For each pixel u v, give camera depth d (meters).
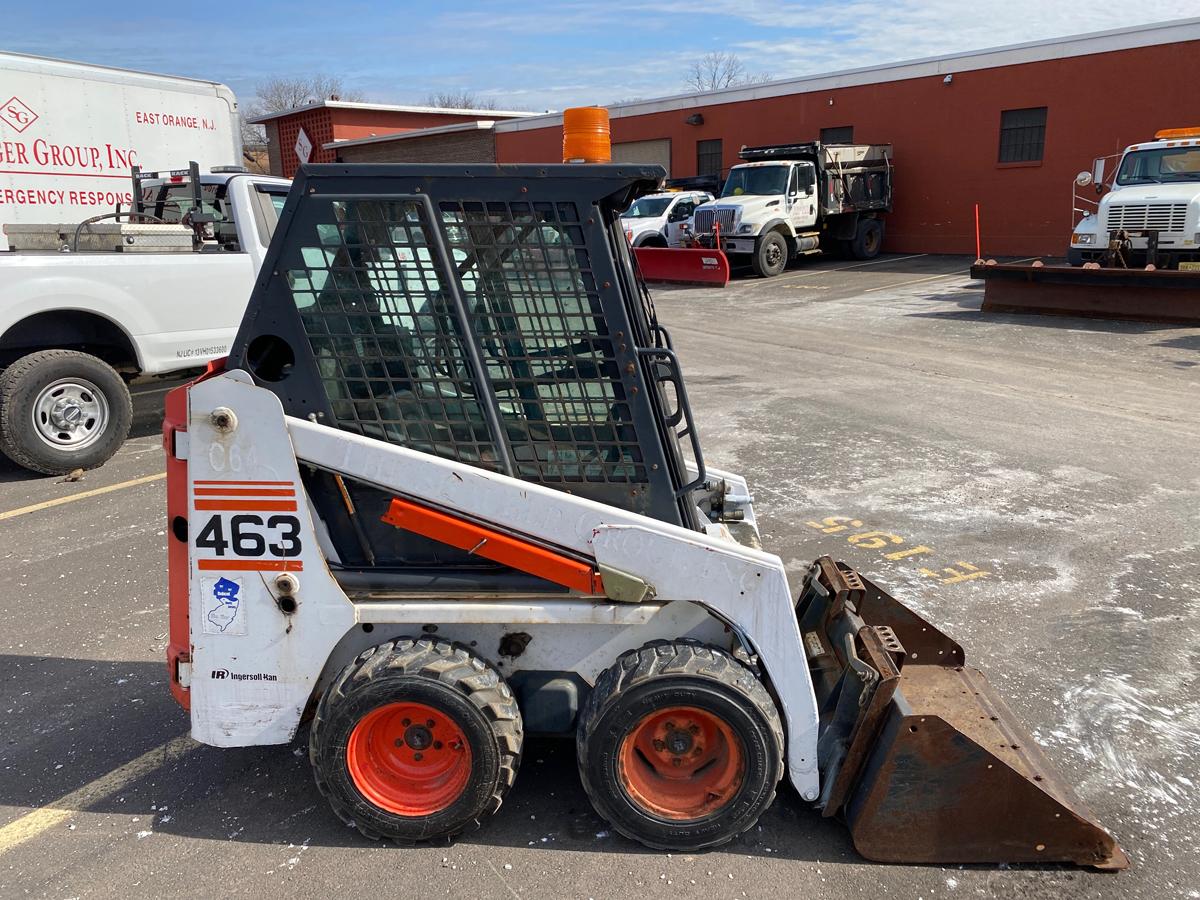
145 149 11.60
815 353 11.84
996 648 4.23
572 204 2.72
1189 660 4.11
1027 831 2.81
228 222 8.05
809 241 21.50
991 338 12.34
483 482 2.77
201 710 2.93
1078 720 3.65
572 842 2.98
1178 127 19.09
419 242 2.75
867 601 3.56
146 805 3.23
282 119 37.22
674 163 28.53
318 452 2.76
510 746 2.83
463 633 2.96
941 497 6.30
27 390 6.86
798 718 2.89
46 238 8.06
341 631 2.86
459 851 2.94
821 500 6.28
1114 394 9.14
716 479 3.99
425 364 2.83
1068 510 6.00
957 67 22.12
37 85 10.51
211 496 2.78
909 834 2.84
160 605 4.91
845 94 24.31
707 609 2.83
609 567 2.79
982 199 22.47
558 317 2.80
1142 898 2.73
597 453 2.90
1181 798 3.19
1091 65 20.03
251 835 3.05
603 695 2.79
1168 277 12.41
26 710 3.89
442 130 32.22
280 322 2.79
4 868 2.91
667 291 19.11
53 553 5.64
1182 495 6.23
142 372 7.33
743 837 3.00
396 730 2.92
